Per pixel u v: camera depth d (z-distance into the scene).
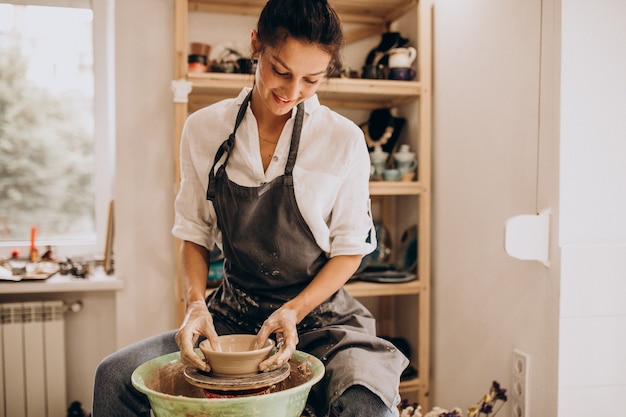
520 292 2.01
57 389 2.58
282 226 1.52
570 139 1.80
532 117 1.93
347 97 2.73
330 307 1.59
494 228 2.16
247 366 1.24
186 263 1.62
